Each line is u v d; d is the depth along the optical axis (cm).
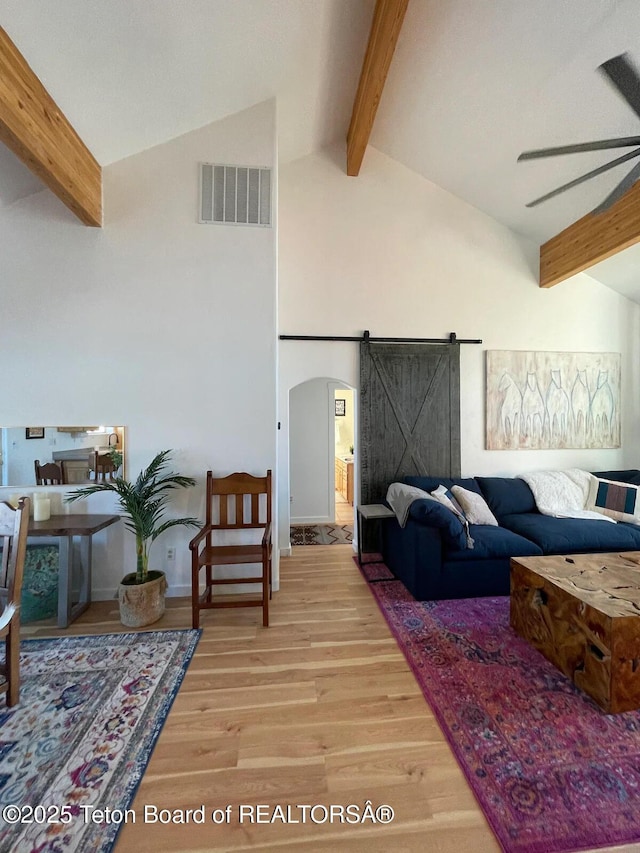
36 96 198
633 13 213
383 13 228
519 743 153
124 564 283
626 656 167
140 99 239
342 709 172
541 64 255
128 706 173
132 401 282
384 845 117
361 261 393
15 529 174
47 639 227
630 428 440
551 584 203
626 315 438
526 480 391
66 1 176
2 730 158
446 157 365
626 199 312
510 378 418
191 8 201
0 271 269
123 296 280
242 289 289
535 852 114
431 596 278
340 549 401
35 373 273
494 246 416
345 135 379
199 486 288
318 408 508
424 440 402
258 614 258
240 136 288
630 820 123
